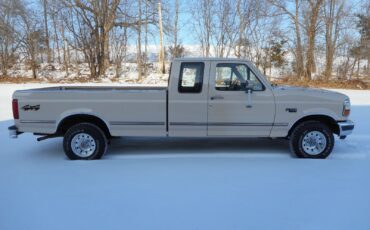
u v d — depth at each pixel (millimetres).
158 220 3506
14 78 27969
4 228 3361
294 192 4246
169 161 5664
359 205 3861
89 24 29219
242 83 5727
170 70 5703
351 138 7254
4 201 4008
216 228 3344
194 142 7098
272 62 29203
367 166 5340
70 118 5832
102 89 6375
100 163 5547
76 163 5551
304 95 5711
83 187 4441
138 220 3510
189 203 3916
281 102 5723
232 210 3734
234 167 5309
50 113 5660
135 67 33188
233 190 4316
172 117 5742
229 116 5738
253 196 4121
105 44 31156
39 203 3939
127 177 4832
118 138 7453
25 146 6805
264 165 5414
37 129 5699
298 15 26406
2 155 6109
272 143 7020
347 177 4812
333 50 26172
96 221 3494
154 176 4871
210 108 5723
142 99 5695
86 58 30250
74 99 5645
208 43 30234
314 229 3324
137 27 30531
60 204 3910
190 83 5688
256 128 5793
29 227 3381
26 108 5641
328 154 5797
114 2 29672
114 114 5715
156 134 5828
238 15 28172
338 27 26125
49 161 5695
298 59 26891
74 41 30453
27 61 30375
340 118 5750
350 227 3361
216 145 6832
